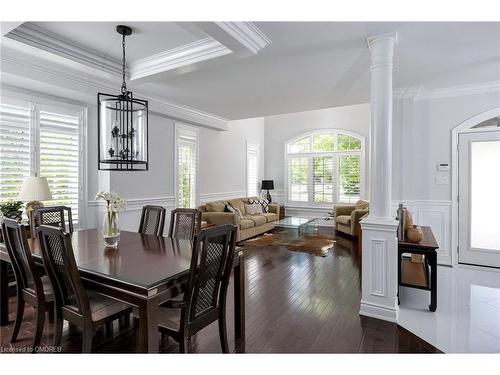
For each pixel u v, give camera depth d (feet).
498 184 13.85
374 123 9.08
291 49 9.66
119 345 7.64
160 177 17.11
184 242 9.09
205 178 21.33
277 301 10.38
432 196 14.99
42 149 12.30
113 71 11.48
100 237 9.78
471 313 9.53
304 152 27.91
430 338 7.96
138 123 8.82
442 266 14.66
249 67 11.20
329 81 12.80
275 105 17.11
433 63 11.06
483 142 14.06
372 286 9.16
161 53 10.75
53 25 8.79
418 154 15.16
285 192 28.78
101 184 14.46
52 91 11.94
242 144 26.12
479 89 13.94
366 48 9.61
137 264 6.84
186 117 18.10
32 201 11.17
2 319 8.76
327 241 20.07
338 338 7.95
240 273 8.05
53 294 6.86
